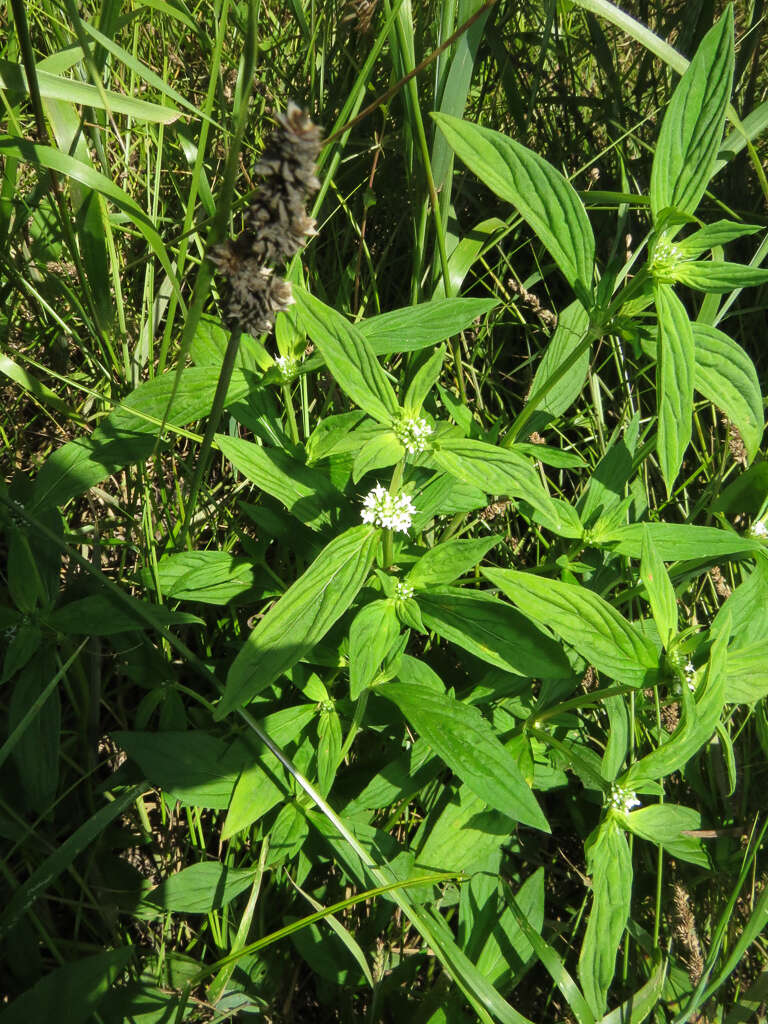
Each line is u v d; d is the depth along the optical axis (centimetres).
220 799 22
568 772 27
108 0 23
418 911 21
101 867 24
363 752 26
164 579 24
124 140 31
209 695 27
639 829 21
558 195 20
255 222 16
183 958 23
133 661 24
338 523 23
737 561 26
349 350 19
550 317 31
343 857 22
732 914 26
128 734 22
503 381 34
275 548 29
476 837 22
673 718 26
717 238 20
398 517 20
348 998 23
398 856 23
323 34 31
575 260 21
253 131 32
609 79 35
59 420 30
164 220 30
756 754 28
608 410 33
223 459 30
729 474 31
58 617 23
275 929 24
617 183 36
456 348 29
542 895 23
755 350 35
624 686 22
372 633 21
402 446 20
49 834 24
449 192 26
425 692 21
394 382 28
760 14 34
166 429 23
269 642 19
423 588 21
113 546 29
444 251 26
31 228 28
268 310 17
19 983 22
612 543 24
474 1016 22
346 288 31
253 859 24
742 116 35
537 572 25
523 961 22
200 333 24
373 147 30
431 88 31
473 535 30
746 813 27
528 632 21
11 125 22
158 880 25
